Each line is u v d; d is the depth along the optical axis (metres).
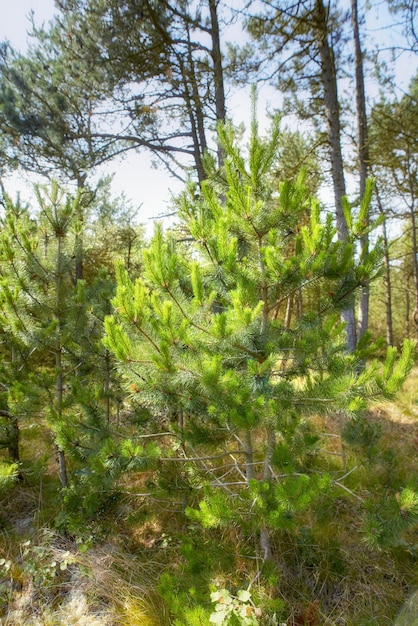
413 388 7.52
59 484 4.63
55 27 6.65
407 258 15.41
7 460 4.54
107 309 4.93
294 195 2.61
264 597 2.74
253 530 2.92
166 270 2.62
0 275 4.32
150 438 4.11
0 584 3.39
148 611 3.04
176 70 7.29
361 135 7.83
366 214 2.57
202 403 2.85
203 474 3.50
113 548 3.73
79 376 4.89
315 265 2.43
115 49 6.66
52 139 6.84
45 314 4.21
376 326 19.47
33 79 6.88
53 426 3.39
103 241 10.80
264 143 2.70
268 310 2.91
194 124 8.01
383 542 2.47
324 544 3.57
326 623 2.87
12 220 3.99
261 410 2.42
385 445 5.32
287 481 2.21
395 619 2.83
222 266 2.64
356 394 2.37
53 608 3.21
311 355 2.80
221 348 2.61
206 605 2.43
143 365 2.63
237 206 2.59
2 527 4.26
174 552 3.69
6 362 4.88
